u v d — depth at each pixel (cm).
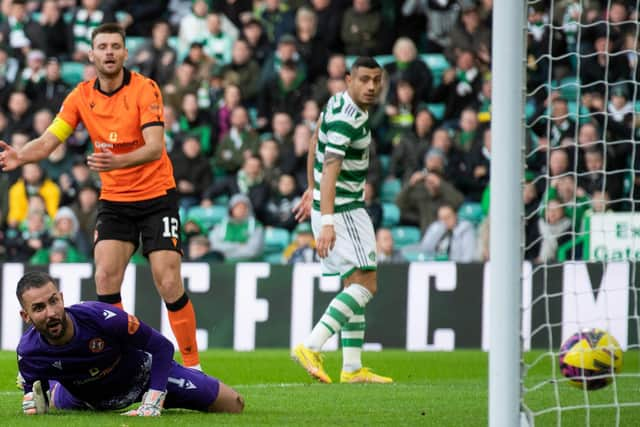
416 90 5194
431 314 4184
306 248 4703
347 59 5384
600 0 5138
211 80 5288
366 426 1797
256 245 4884
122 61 2378
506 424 1562
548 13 5116
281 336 4266
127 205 2398
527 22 1617
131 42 5716
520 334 1576
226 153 5138
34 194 5038
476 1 5391
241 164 5125
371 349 4209
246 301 4297
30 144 2398
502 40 1600
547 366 3403
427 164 4859
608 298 3962
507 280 1574
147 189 2397
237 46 5312
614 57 5003
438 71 5447
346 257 2628
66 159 5225
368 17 5366
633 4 5056
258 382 2956
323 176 2545
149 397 1808
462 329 4156
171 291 2408
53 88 5403
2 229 5066
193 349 2462
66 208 4931
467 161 4922
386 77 5225
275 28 5484
